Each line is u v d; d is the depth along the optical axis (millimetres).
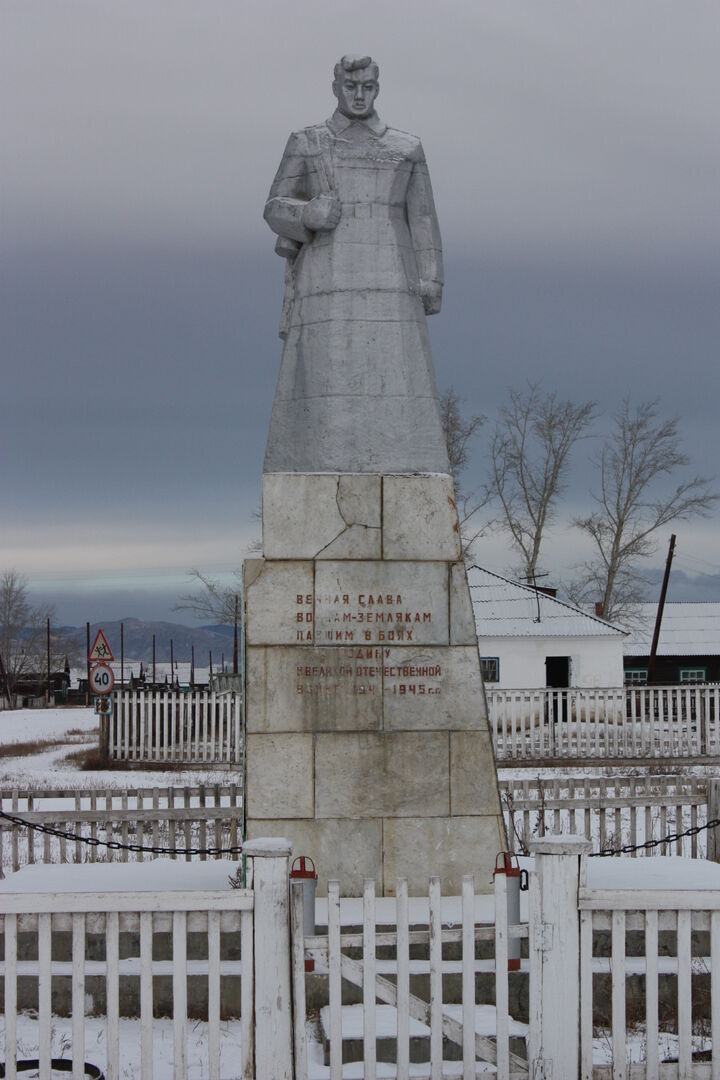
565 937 8062
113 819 15148
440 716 12336
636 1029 10359
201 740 31234
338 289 13062
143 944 7969
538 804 15555
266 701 12250
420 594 12438
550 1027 8031
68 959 11242
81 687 81312
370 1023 8039
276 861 7984
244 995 7945
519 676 42656
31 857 15250
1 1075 8641
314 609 12352
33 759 34531
